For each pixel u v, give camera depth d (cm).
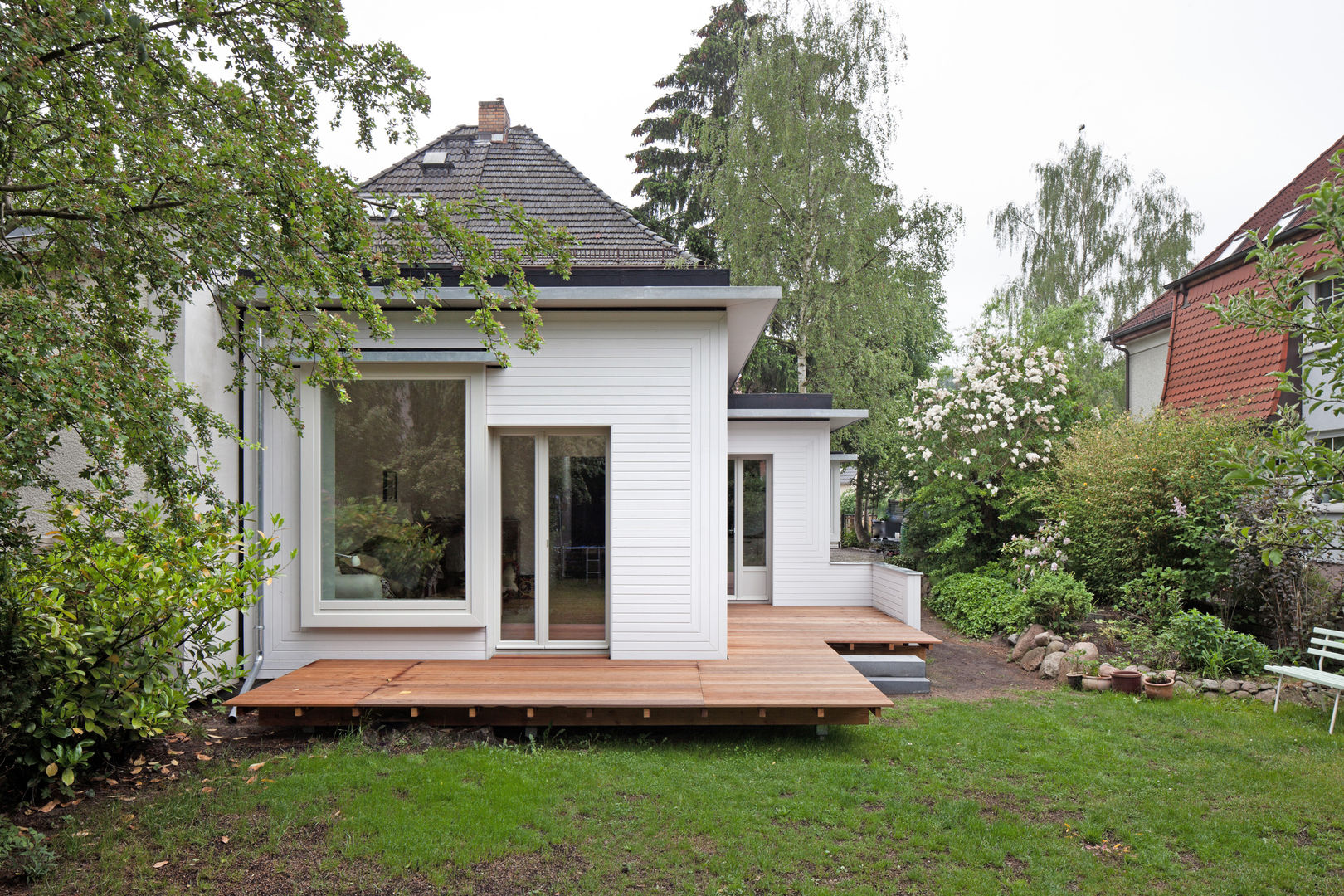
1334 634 633
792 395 1094
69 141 371
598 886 354
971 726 596
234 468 688
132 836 394
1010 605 962
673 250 852
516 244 835
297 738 564
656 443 707
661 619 704
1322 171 1259
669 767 501
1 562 404
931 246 1664
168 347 427
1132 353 1681
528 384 709
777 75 1566
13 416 316
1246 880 361
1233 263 1198
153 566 463
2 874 350
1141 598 866
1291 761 515
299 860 372
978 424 1250
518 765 498
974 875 365
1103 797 457
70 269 410
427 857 372
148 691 457
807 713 555
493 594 723
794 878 363
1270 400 1011
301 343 648
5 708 405
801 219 1631
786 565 1098
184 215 392
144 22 346
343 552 701
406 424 701
